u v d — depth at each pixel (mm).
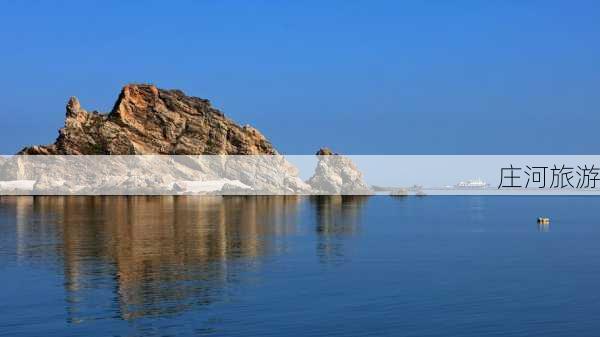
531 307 49469
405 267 68188
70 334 42281
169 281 59125
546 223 140250
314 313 47188
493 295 53531
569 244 94000
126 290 54969
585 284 58438
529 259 75562
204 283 58219
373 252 80875
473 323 44938
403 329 43531
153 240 92438
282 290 55156
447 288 56344
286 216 149250
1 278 60750
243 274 62875
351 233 108188
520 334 42594
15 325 44344
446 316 46656
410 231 114250
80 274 62844
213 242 90500
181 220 131500
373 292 54438
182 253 78125
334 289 55594
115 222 125375
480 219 153125
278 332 42625
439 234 108938
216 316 46312
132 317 46125
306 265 69125
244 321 45031
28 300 51312
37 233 102812
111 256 75062
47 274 62781
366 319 45688
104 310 48125
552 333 42781
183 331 42844
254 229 112688
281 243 90562
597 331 43188
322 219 142375
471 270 66312
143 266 67688
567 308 49125
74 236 97875
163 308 48594
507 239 101250
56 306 49312
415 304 50281
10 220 131125
